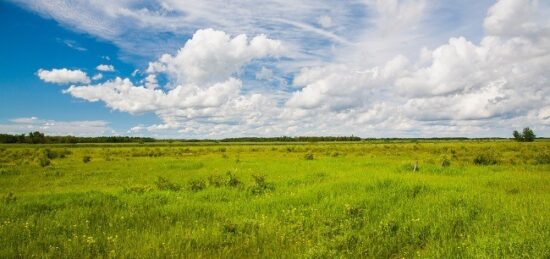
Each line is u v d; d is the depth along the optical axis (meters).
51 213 12.03
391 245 8.86
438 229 9.70
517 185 16.64
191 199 14.60
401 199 13.06
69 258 8.22
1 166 33.44
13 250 8.54
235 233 9.88
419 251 8.43
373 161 32.25
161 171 27.80
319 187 15.74
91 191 16.30
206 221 11.29
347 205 11.18
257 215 11.74
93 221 11.27
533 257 7.07
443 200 12.43
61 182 22.34
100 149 73.50
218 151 63.25
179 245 8.91
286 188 16.77
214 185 17.89
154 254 8.40
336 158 38.34
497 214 10.53
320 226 10.23
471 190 14.55
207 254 8.55
